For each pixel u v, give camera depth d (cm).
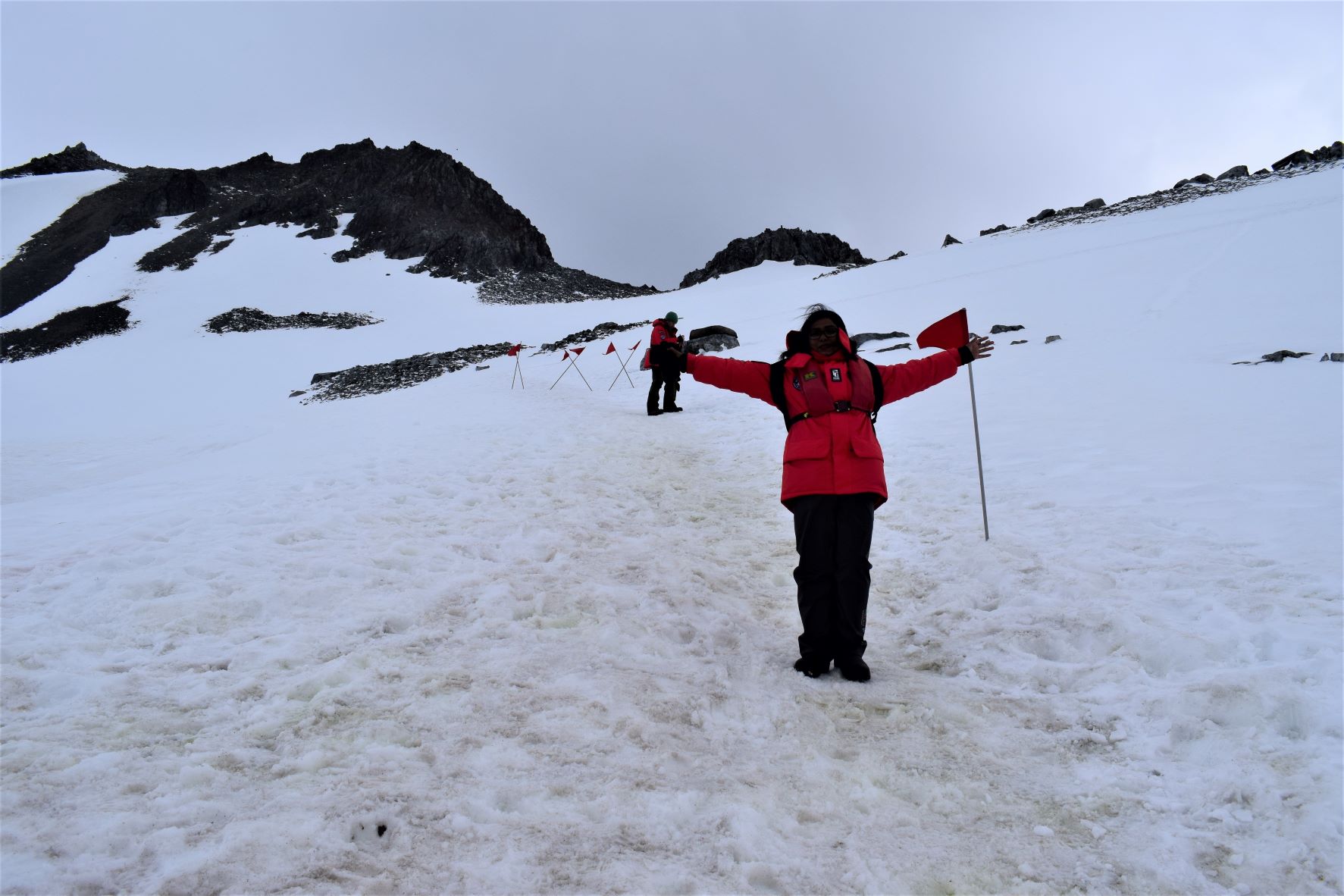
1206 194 4312
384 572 538
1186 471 687
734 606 521
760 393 439
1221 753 295
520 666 395
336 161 10600
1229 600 416
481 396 1970
